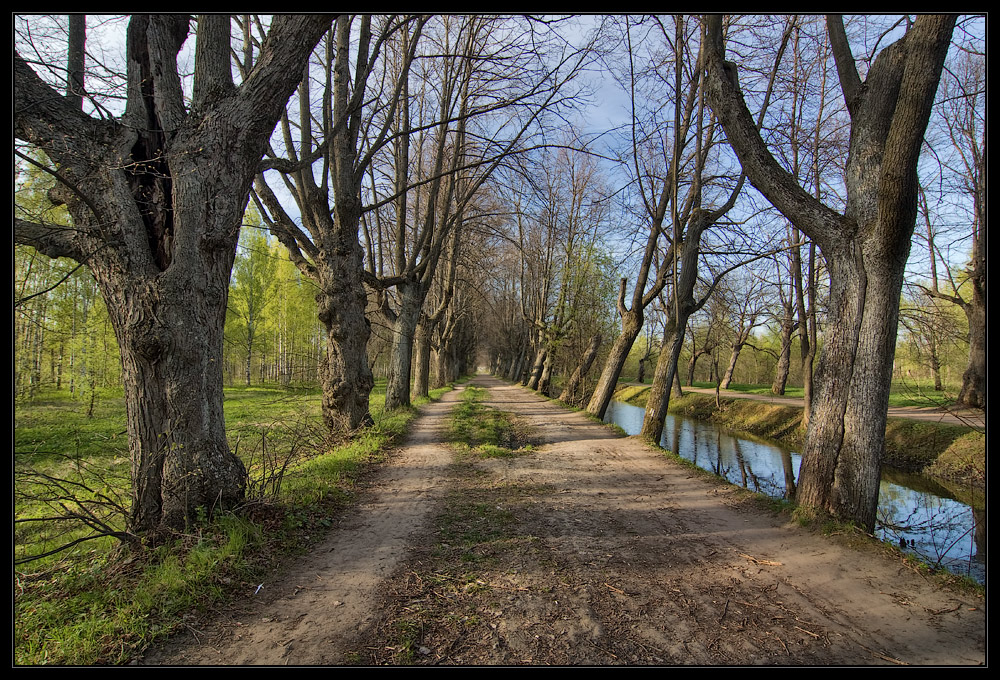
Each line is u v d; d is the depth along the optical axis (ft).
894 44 16.58
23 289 18.22
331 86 32.37
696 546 15.26
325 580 12.67
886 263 16.14
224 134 15.51
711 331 80.79
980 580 15.03
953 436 41.73
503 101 29.81
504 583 12.49
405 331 53.62
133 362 14.44
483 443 33.65
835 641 10.03
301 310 105.19
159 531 13.92
